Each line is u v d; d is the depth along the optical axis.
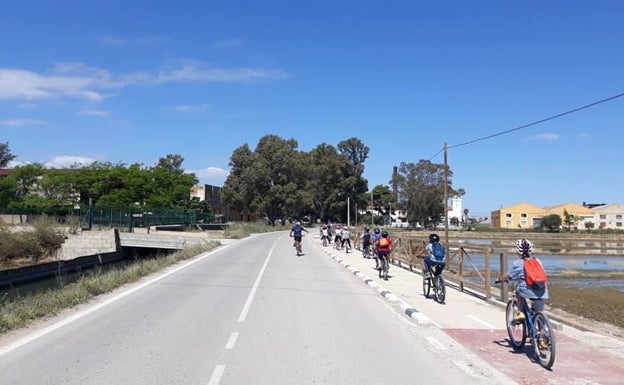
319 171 122.44
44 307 11.39
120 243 46.25
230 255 30.73
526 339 8.95
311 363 7.59
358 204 131.00
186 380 6.66
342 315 11.74
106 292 14.85
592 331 12.45
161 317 11.05
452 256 18.56
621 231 108.88
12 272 27.84
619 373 7.51
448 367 7.61
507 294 13.76
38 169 64.19
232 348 8.40
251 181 96.94
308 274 20.95
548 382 7.02
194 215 71.31
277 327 10.17
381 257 19.81
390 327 10.54
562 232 107.88
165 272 20.62
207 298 13.87
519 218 138.00
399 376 7.07
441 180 115.25
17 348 8.24
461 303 14.02
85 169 67.00
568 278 31.17
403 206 118.75
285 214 104.69
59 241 43.44
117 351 8.11
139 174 68.56
